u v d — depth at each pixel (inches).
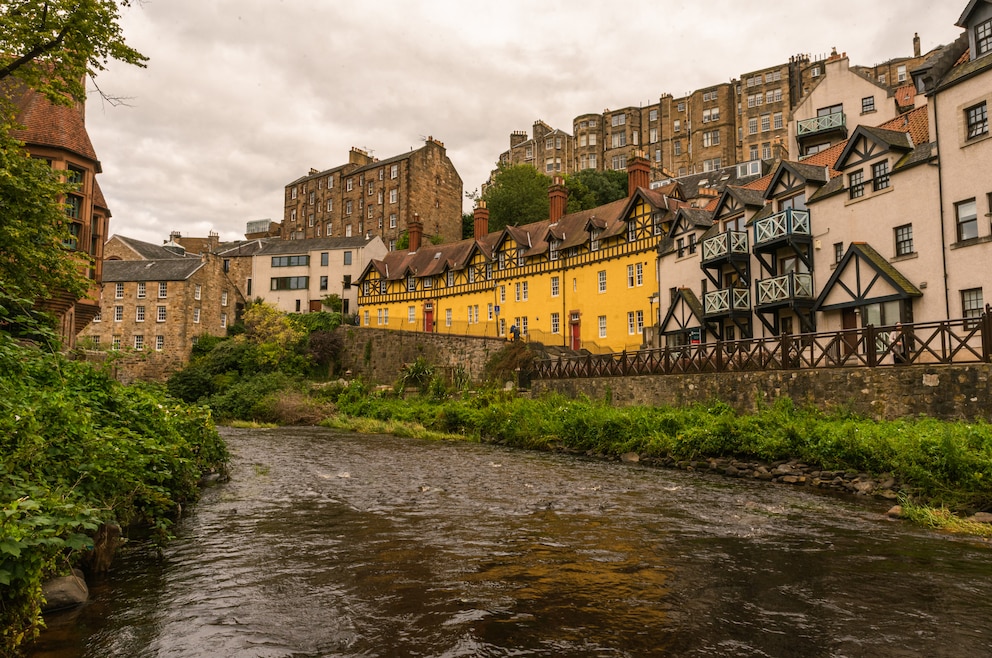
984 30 749.3
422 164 2785.4
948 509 391.9
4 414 226.4
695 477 556.7
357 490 475.5
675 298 1232.2
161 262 2244.1
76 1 446.0
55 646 190.4
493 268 1833.2
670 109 3344.0
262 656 186.2
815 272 944.3
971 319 550.6
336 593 241.3
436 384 1475.1
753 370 754.2
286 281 2479.1
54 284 465.1
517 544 316.2
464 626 209.6
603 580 258.7
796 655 189.2
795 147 1321.4
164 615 217.3
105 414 340.5
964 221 733.9
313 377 1909.4
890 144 827.4
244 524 357.4
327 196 3051.2
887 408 602.5
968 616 220.1
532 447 828.0
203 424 488.4
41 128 797.9
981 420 503.8
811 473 521.7
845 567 278.1
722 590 246.8
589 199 2498.8
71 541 191.8
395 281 2156.7
